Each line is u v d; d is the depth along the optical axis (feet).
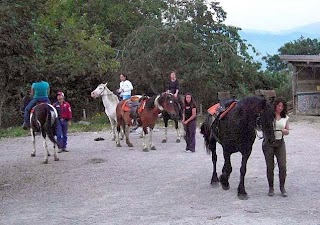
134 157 48.83
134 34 89.10
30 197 33.35
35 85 49.11
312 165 41.55
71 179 38.93
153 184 36.06
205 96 90.48
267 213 27.09
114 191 34.14
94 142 62.18
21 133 74.84
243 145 30.25
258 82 97.25
